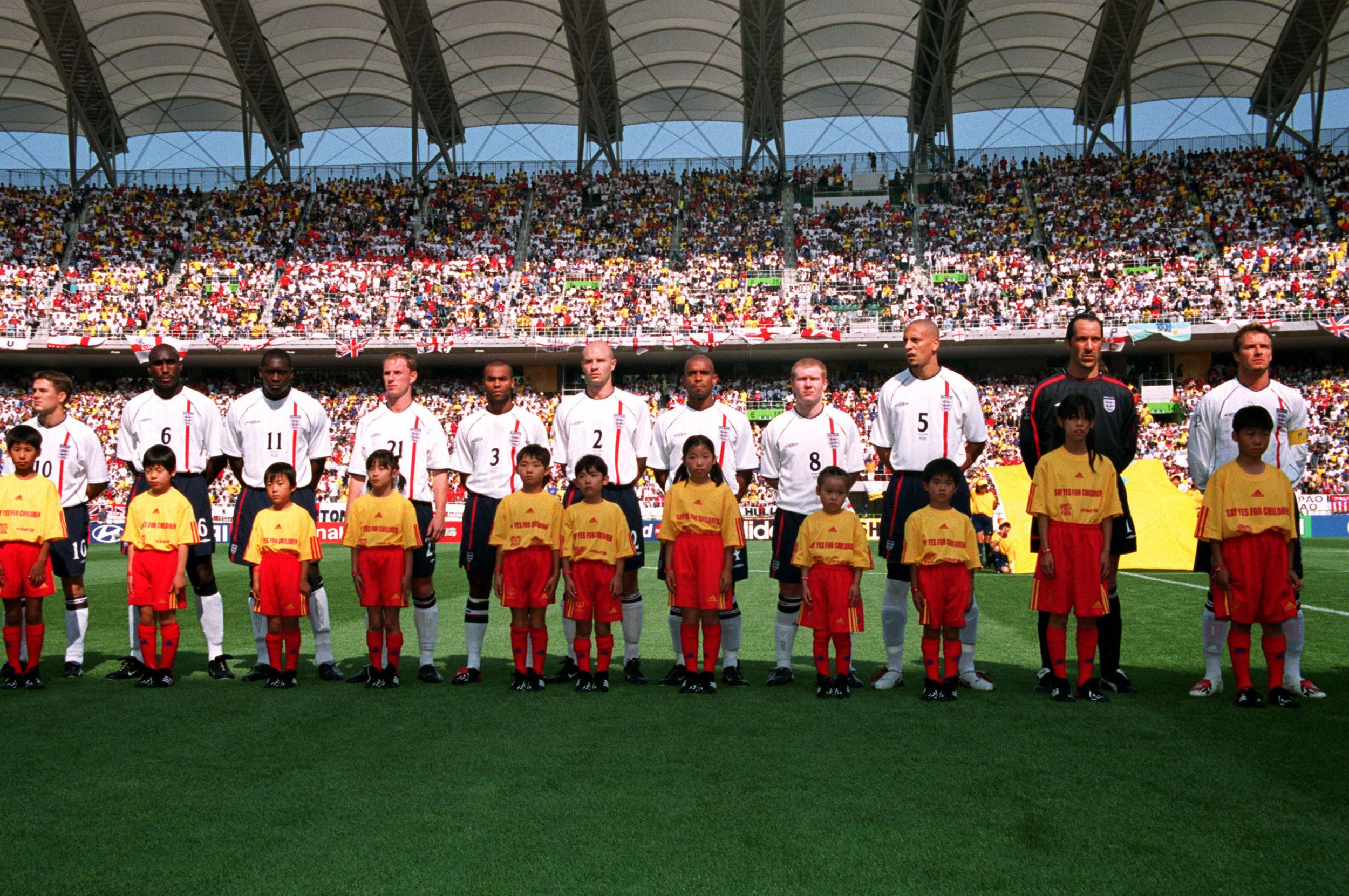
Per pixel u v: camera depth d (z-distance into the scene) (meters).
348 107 43.12
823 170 43.38
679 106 43.50
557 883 3.21
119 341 34.69
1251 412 5.88
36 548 6.75
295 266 38.31
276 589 6.71
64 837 3.66
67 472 7.41
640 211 41.81
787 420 7.18
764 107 41.41
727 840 3.58
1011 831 3.66
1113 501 6.08
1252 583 5.82
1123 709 5.75
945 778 4.32
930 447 6.72
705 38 38.16
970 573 6.14
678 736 5.14
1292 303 32.53
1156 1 35.09
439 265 38.56
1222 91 41.28
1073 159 41.25
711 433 7.42
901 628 6.71
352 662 7.95
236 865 3.38
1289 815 3.80
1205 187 38.47
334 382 38.59
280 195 41.88
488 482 7.17
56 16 34.88
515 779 4.34
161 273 38.12
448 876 3.28
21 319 35.19
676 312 36.34
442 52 38.81
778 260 38.78
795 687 6.65
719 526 6.59
